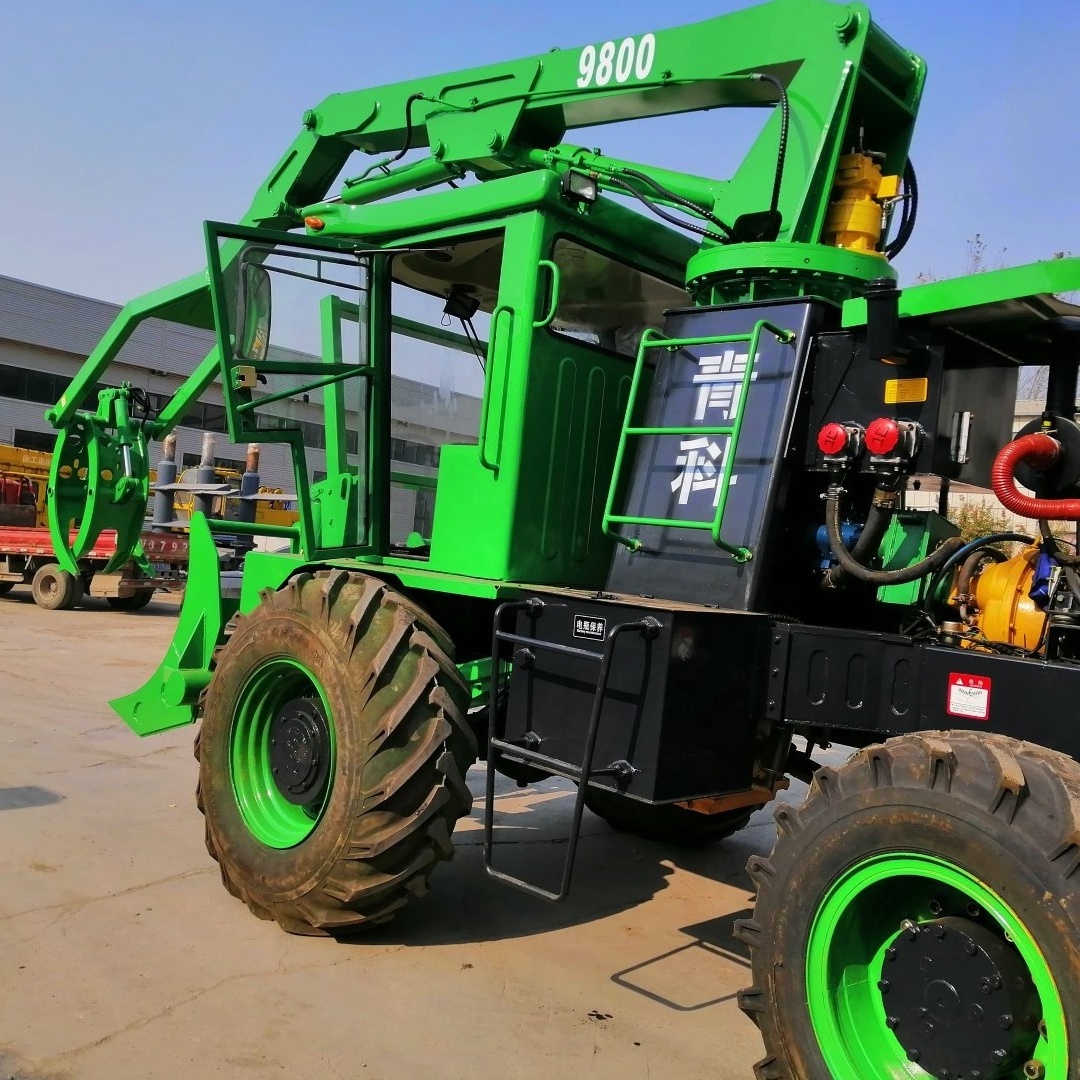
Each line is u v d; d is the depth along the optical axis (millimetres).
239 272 3852
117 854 4270
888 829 2316
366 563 3980
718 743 2912
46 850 4254
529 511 3623
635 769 2834
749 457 3049
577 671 3092
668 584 3184
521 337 3557
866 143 3643
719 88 3787
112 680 8234
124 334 5789
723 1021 3125
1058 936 2020
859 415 2912
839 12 3377
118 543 7496
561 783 5977
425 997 3158
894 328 2695
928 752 2305
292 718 3730
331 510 4285
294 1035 2875
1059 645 2592
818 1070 2398
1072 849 2033
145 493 7375
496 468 3598
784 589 3115
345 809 3350
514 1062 2811
